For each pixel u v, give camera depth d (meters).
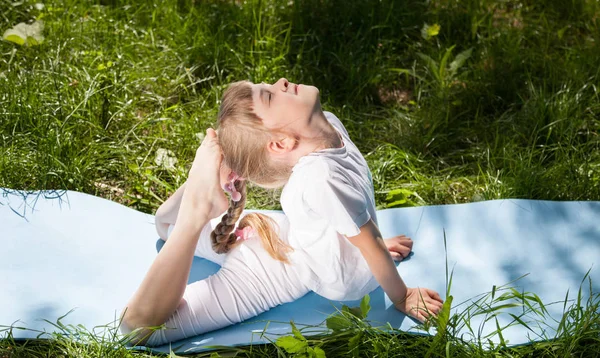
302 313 2.87
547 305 2.89
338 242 2.72
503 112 4.24
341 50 4.50
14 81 3.99
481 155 3.90
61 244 3.14
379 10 4.70
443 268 3.08
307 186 2.52
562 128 3.94
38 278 2.96
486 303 2.90
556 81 4.27
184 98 4.23
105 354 2.62
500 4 4.90
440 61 4.44
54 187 3.54
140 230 3.28
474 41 4.64
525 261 3.12
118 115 3.98
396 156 3.81
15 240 3.14
